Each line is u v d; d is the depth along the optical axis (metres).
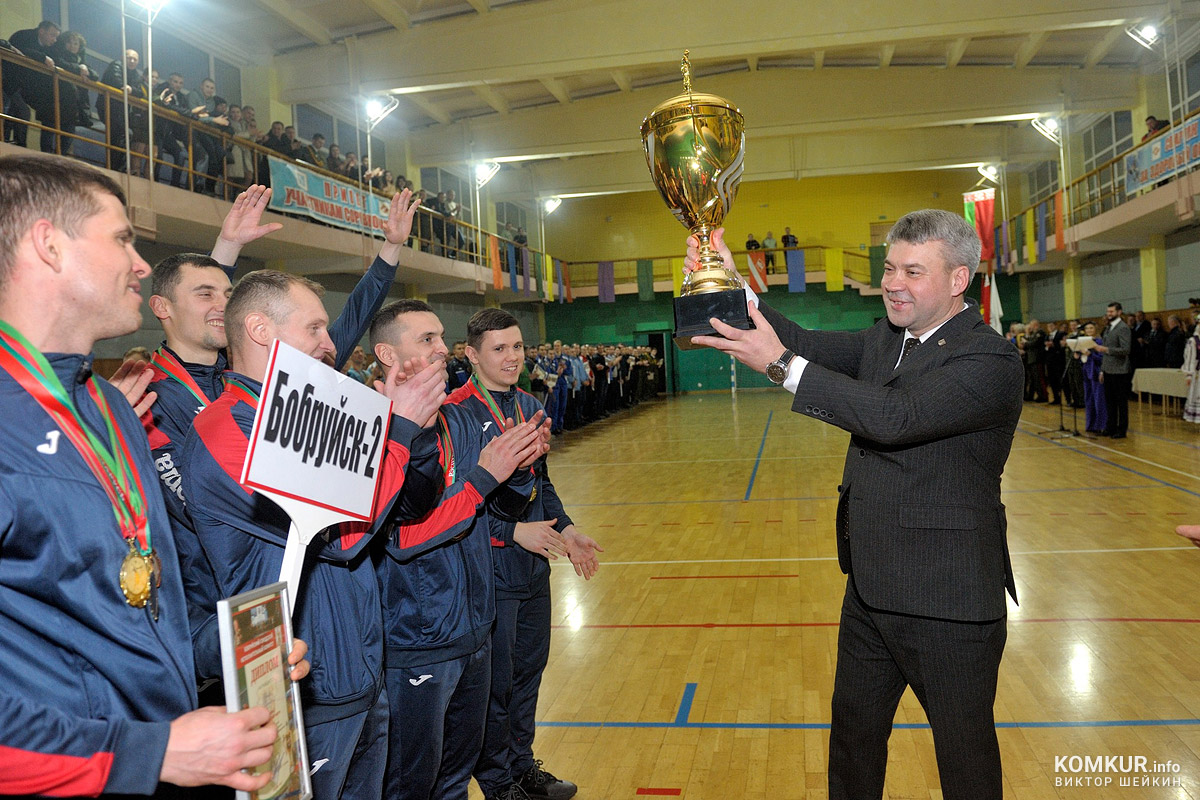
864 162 20.11
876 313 24.55
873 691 1.99
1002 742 2.89
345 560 1.59
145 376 1.93
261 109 12.95
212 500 1.48
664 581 5.27
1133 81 15.66
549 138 17.08
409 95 15.46
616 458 11.78
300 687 1.55
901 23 11.68
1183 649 3.64
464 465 2.56
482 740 2.32
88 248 1.17
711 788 2.67
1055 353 15.42
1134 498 7.09
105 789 1.00
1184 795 2.48
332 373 1.43
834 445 11.92
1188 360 11.67
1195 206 12.20
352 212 12.38
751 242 23.77
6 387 1.11
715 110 1.94
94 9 9.95
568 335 26.42
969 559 1.82
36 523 1.08
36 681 1.08
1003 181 20.95
